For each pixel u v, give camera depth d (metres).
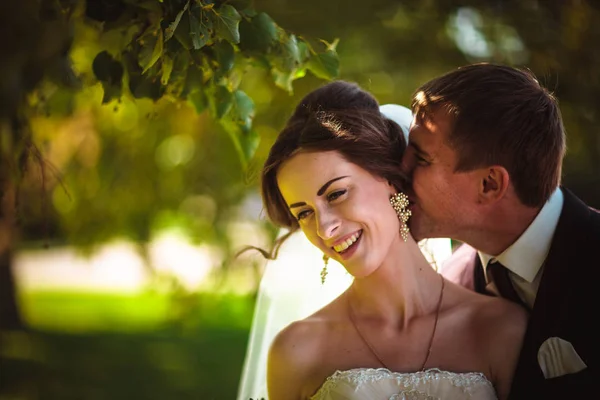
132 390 10.62
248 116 3.53
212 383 10.99
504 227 3.28
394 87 7.83
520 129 3.11
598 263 3.12
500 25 6.98
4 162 3.96
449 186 3.21
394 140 3.33
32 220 8.12
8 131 3.88
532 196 3.17
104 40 3.45
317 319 3.52
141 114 8.57
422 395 3.15
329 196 3.18
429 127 3.20
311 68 3.51
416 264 3.43
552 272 3.18
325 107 3.30
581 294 3.11
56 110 4.15
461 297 3.47
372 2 7.05
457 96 3.17
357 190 3.18
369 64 7.77
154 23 3.17
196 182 8.97
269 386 3.48
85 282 18.64
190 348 12.82
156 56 2.98
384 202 3.24
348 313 3.50
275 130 7.62
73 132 8.88
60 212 9.25
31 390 10.49
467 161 3.14
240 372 11.55
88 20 3.61
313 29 6.91
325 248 3.25
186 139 9.02
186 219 9.12
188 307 8.84
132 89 3.41
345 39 7.33
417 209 3.34
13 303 13.00
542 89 3.26
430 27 7.25
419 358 3.34
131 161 9.12
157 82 3.42
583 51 6.82
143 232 9.17
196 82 3.36
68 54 3.66
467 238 3.37
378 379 3.20
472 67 3.25
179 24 2.97
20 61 3.59
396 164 3.26
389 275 3.38
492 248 3.37
